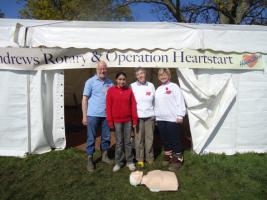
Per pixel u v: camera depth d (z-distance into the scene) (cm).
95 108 525
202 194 468
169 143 560
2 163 563
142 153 559
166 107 543
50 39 585
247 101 621
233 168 551
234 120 622
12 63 584
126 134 532
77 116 1002
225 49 599
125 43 591
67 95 1161
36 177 512
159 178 487
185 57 594
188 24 602
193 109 605
